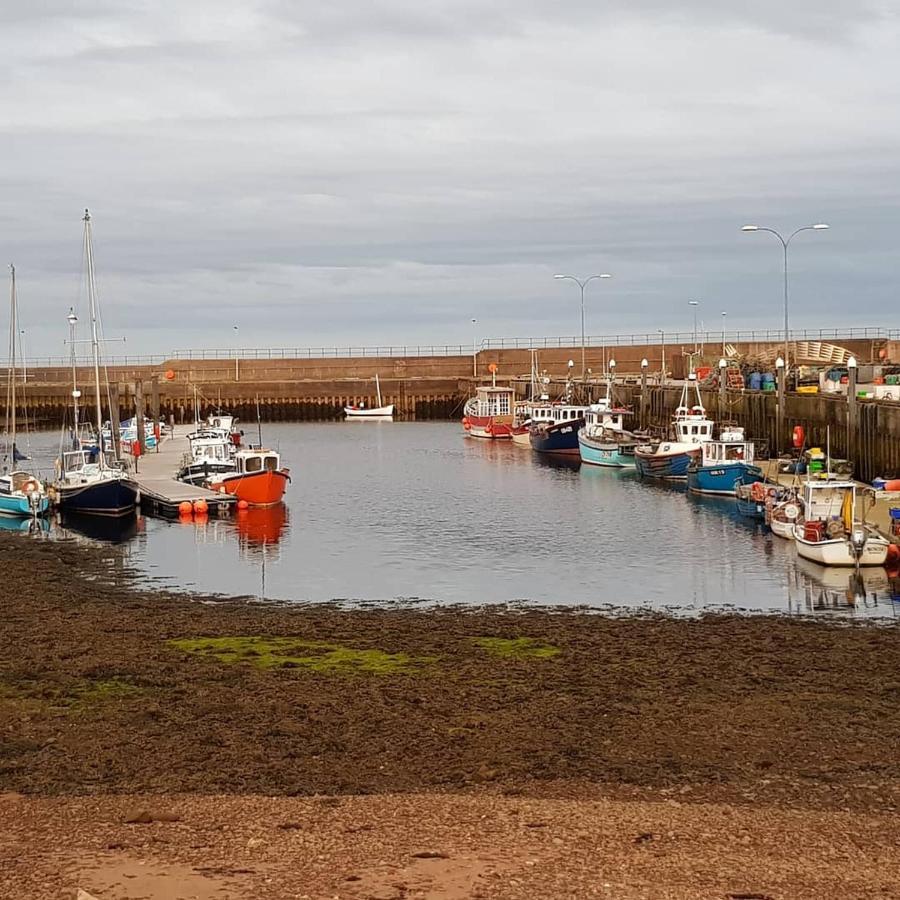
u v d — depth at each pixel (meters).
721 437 70.00
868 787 20.08
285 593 39.41
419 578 42.03
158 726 23.73
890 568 41.88
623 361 136.75
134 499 60.00
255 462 63.19
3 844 17.75
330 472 80.25
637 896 15.66
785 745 22.23
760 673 27.11
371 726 23.56
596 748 22.14
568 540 50.06
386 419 140.75
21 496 57.88
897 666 27.72
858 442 62.78
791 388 79.00
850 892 15.85
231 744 22.58
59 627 32.81
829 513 46.34
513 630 32.06
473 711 24.47
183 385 139.25
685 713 24.12
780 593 38.06
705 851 17.19
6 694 26.05
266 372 146.00
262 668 28.11
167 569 44.19
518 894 15.69
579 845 17.41
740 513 56.97
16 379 139.50
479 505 62.09
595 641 30.58
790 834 17.89
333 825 18.33
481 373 142.00
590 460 83.88
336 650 29.88
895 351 109.75
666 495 65.38
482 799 19.52
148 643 30.72
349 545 49.62
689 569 42.78
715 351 122.06
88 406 135.12
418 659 28.89
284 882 16.11
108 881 16.23
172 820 18.66
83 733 23.36
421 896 15.63
